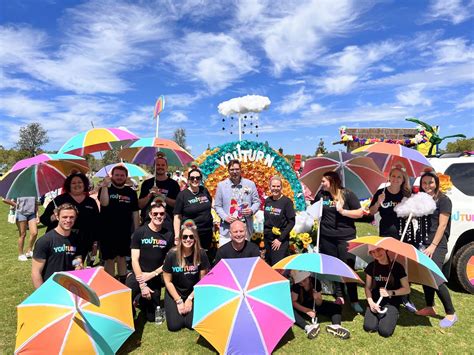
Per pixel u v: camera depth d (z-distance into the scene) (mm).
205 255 4117
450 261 4926
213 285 3562
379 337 3787
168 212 5484
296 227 5668
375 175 4969
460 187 5090
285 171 6758
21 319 3148
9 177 4113
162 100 5754
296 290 4066
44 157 4160
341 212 4422
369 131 18078
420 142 12875
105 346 3137
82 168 4734
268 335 3291
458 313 4379
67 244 3768
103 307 3328
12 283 5426
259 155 6680
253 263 3754
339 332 3758
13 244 8219
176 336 3805
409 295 4871
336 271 3475
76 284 2881
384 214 4496
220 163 6555
